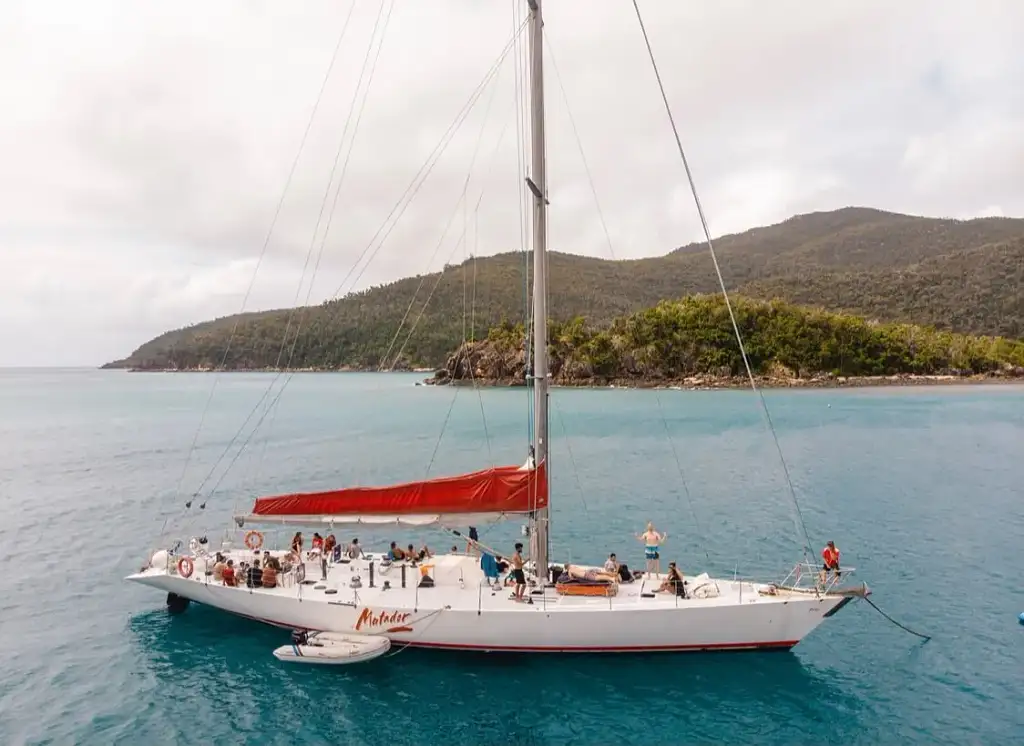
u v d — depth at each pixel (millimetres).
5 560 27594
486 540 29688
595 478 43219
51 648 18516
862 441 58750
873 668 16609
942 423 71938
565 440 62062
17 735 14125
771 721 14148
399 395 133375
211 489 42156
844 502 35375
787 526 30625
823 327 148125
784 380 134250
